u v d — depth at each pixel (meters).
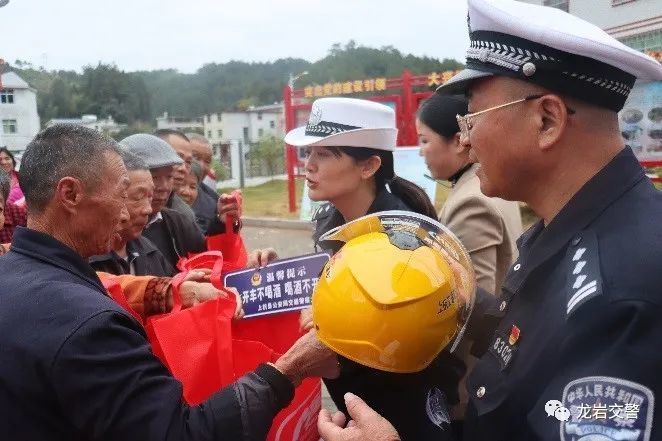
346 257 1.28
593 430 0.88
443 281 1.25
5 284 1.36
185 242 3.01
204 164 5.36
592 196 1.09
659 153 6.26
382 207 2.17
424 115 2.52
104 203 1.48
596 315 0.94
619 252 0.98
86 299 1.31
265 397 1.39
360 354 1.22
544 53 1.06
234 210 2.73
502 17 1.08
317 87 11.88
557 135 1.08
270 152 29.00
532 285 1.15
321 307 1.28
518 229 2.47
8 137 35.16
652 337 0.90
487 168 1.18
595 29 1.10
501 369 1.11
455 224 2.32
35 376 1.24
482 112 1.15
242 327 1.92
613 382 0.89
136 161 2.23
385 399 1.49
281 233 11.89
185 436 1.27
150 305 1.92
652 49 6.18
